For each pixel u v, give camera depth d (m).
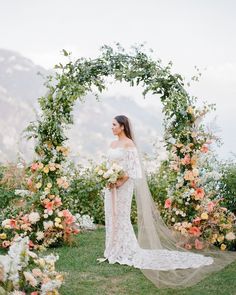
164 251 6.05
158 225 6.37
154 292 4.61
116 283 4.86
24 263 3.79
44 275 3.86
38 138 6.47
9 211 6.83
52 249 6.27
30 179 6.58
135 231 7.89
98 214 8.69
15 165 8.09
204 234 6.54
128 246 5.75
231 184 6.87
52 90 6.44
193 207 6.58
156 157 9.01
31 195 6.59
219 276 5.17
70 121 6.59
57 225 6.24
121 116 5.97
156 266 5.45
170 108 6.37
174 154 6.81
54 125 6.38
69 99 6.26
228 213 6.72
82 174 8.44
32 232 6.32
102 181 5.88
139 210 5.88
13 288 3.68
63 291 4.50
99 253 6.10
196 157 6.61
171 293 4.59
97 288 4.66
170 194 6.78
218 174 6.91
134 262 5.55
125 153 5.86
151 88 6.42
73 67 6.46
